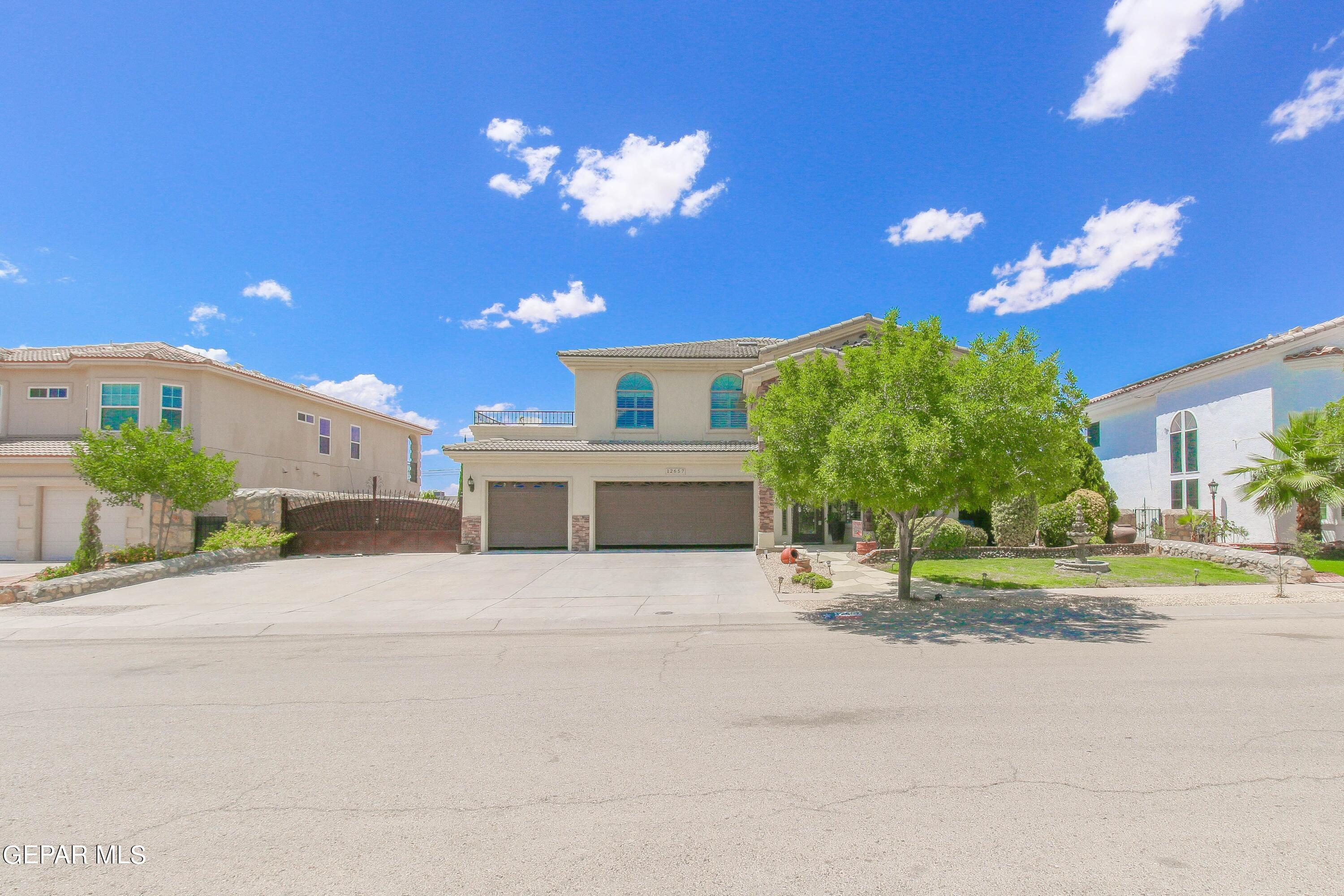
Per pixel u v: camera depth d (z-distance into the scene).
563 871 3.44
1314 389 18.72
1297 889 3.21
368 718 6.03
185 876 3.47
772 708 6.15
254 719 6.04
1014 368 10.40
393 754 5.14
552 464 22.88
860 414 10.42
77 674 7.87
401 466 38.44
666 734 5.47
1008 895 3.18
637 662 8.16
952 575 15.52
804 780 4.52
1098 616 11.05
